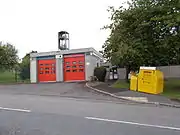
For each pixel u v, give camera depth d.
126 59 19.67
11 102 12.08
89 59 28.28
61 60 29.72
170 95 15.52
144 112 9.95
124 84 22.23
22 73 36.56
